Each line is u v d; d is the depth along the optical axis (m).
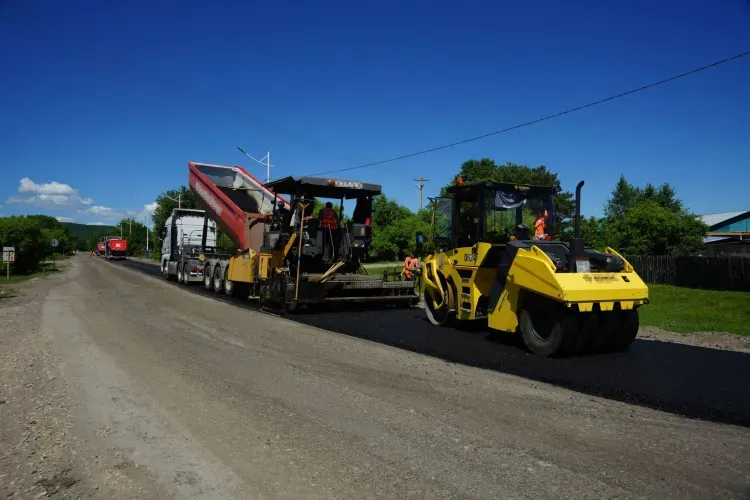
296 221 12.77
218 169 19.38
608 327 7.77
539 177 50.22
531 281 7.75
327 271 12.73
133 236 94.69
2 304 15.01
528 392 5.86
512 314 8.29
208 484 3.64
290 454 4.16
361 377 6.53
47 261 54.31
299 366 7.12
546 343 7.70
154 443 4.40
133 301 15.27
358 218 13.95
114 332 9.83
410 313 12.71
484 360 7.49
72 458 4.10
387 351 8.13
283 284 12.42
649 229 26.64
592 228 28.44
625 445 4.32
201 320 11.48
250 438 4.50
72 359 7.54
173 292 18.41
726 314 12.83
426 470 3.84
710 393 5.80
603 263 8.06
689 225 26.73
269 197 17.19
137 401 5.55
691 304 15.19
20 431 4.69
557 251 8.21
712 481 3.66
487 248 9.27
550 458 4.05
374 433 4.61
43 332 9.84
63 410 5.26
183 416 5.07
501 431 4.64
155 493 3.51
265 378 6.48
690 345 8.70
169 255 24.34
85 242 159.25
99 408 5.32
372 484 3.62
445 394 5.79
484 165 58.03
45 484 3.65
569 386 6.11
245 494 3.49
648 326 10.91
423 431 4.65
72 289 19.61
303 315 12.30
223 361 7.42
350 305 14.03
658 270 22.44
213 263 18.56
